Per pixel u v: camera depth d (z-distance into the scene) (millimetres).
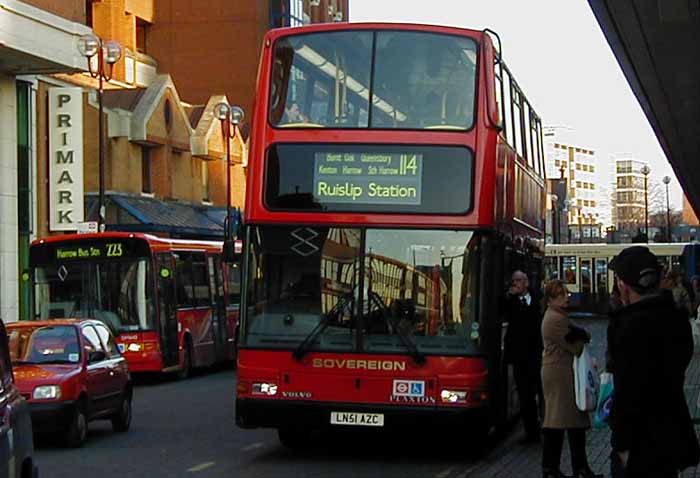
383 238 14211
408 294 14078
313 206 14320
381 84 14492
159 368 27438
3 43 32875
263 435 17922
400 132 14328
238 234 16531
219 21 65312
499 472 13672
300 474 13695
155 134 48188
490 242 14148
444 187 14203
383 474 13672
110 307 27234
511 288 15828
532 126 21062
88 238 27406
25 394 15836
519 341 15875
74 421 16203
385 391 13961
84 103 44719
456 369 13891
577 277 57344
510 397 16688
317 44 14680
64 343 17094
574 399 11883
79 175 39500
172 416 20797
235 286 35281
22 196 38188
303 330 14156
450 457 15250
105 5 55938
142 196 47500
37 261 27422
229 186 48469
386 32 14633
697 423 16266
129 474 13758
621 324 7055
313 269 14266
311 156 14406
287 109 14586
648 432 6961
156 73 63812
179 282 29594
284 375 14102
